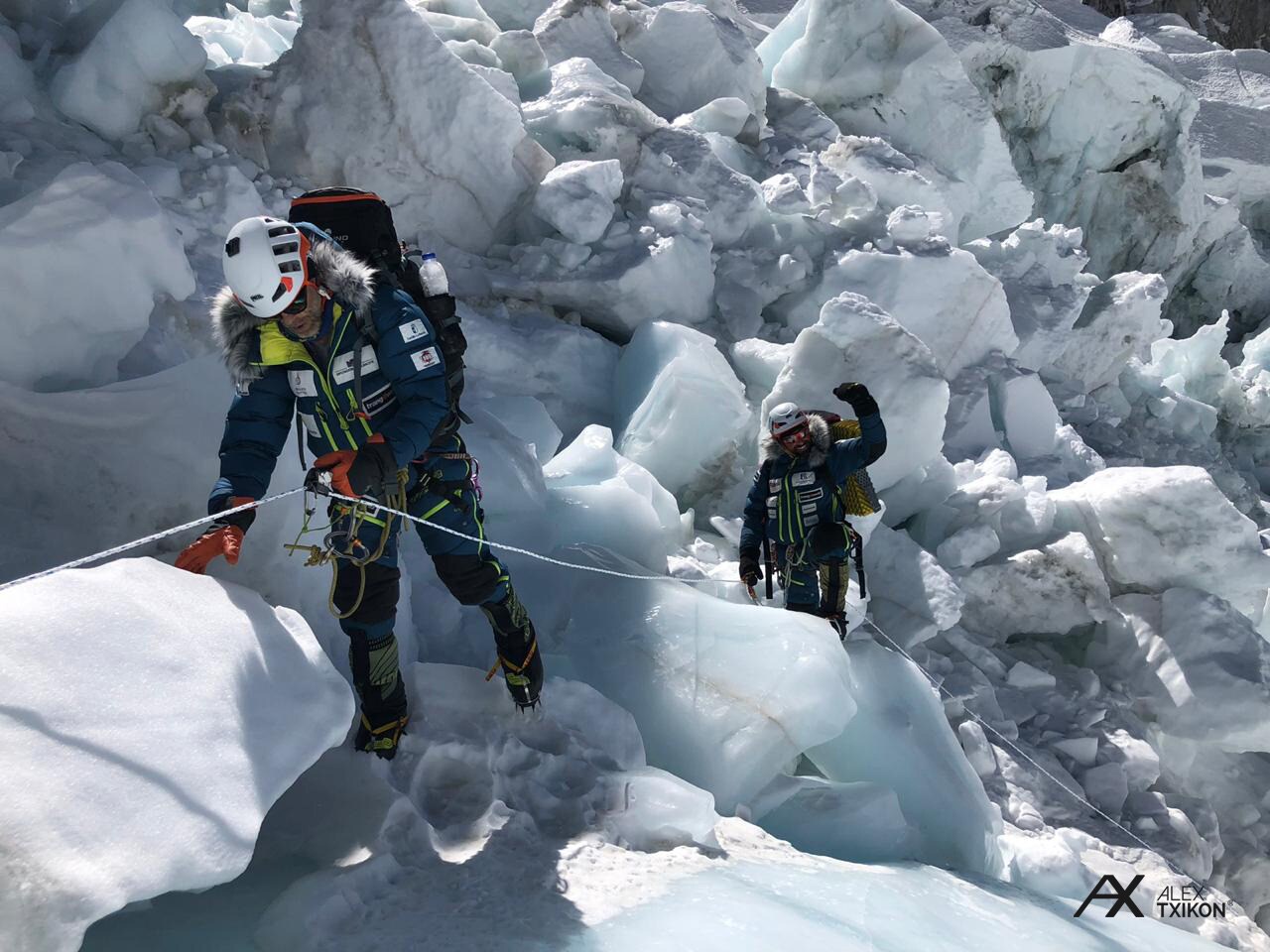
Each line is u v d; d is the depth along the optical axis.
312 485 2.51
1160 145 12.73
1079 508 6.32
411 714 3.09
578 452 4.93
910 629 5.32
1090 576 5.91
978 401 7.14
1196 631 5.81
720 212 6.93
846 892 2.98
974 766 4.96
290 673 2.49
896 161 8.31
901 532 5.73
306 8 5.70
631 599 4.02
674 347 5.49
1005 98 12.18
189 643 2.35
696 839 3.10
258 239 2.43
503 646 3.15
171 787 2.05
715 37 8.55
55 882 1.79
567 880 2.69
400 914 2.46
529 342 5.69
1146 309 9.17
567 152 6.79
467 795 2.99
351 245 2.77
